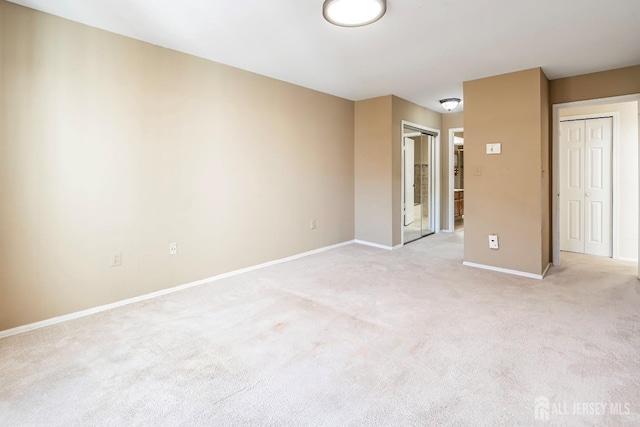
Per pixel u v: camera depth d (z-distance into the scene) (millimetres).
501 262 4125
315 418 1661
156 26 2855
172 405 1766
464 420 1635
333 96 5234
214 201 3801
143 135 3203
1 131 2479
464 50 3352
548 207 4297
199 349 2326
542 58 3566
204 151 3680
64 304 2812
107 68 2955
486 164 4191
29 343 2424
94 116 2900
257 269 4258
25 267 2621
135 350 2320
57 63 2693
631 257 4629
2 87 2471
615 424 1594
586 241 5012
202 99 3631
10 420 1660
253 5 2500
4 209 2520
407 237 6027
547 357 2176
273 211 4457
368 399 1794
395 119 5277
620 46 3268
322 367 2096
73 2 2469
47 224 2707
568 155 5090
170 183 3422
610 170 4762
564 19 2717
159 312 2959
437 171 6660
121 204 3096
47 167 2686
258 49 3365
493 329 2576
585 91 4094
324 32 2957
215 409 1732
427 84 4559
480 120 4227
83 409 1737
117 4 2494
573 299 3188
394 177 5297
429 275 3979
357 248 5395
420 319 2766
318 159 5051
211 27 2875
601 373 1995
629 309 2938
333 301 3178
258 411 1717
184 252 3566
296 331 2578
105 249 3018
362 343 2385
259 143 4223
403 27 2852
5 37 2467
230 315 2883
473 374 2004
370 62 3721
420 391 1855
